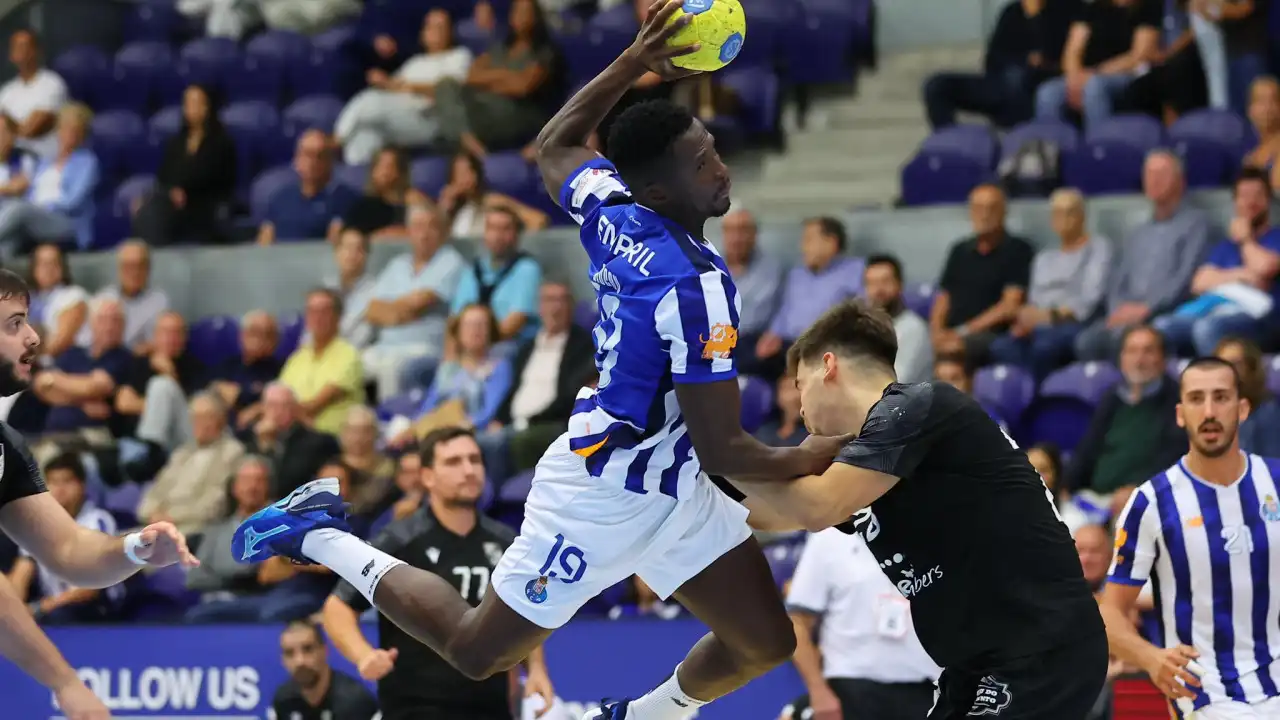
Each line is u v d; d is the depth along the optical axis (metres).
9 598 9.20
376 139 27.38
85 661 16.73
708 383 7.98
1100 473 17.20
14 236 27.64
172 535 9.51
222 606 17.61
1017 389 19.50
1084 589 8.53
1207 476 11.65
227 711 16.27
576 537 8.54
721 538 8.68
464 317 21.19
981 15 30.20
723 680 9.18
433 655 13.35
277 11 31.86
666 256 8.10
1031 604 8.38
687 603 8.82
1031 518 8.50
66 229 28.08
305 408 21.75
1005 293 20.72
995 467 8.52
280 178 27.55
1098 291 20.44
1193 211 20.44
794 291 21.45
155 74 31.47
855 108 27.95
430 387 22.38
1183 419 11.66
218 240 27.42
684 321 7.97
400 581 9.07
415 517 13.66
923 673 13.70
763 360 21.02
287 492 19.22
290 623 15.04
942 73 25.66
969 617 8.52
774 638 8.83
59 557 9.73
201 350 24.86
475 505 13.65
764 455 8.10
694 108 26.27
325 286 25.31
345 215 25.55
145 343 24.58
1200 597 11.56
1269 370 17.98
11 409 23.16
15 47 30.59
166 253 26.20
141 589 19.20
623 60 8.51
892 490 8.66
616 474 8.37
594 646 15.18
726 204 8.43
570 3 29.92
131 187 28.77
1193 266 20.17
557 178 8.65
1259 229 19.89
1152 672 11.31
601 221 8.38
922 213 23.03
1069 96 24.53
